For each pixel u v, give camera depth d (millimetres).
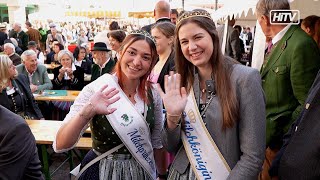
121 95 1727
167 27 2559
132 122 1716
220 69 1437
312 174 1338
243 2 2861
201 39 1418
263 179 2354
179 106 1485
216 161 1457
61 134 1604
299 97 2113
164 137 1587
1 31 11266
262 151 1386
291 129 1651
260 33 2848
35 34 11805
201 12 1465
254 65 2943
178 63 1554
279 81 2215
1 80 2439
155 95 1846
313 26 2889
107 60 4191
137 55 1697
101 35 4375
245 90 1381
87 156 1825
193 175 1530
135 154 1742
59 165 4043
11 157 1616
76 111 1683
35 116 3865
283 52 2209
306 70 2092
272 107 2271
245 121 1386
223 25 5254
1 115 1655
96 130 1735
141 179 1771
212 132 1461
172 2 10312
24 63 4980
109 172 1726
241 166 1388
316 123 1354
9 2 26828
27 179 1731
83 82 5434
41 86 4938
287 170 1433
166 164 2004
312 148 1337
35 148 1769
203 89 1512
